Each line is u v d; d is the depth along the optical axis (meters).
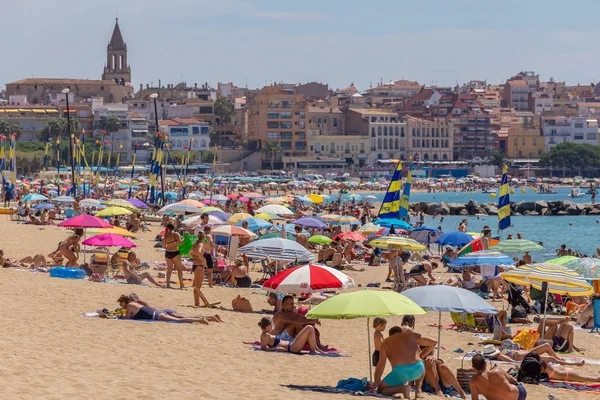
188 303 43.72
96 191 170.38
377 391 26.64
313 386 26.88
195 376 26.50
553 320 37.72
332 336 37.72
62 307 38.19
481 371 25.89
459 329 41.19
